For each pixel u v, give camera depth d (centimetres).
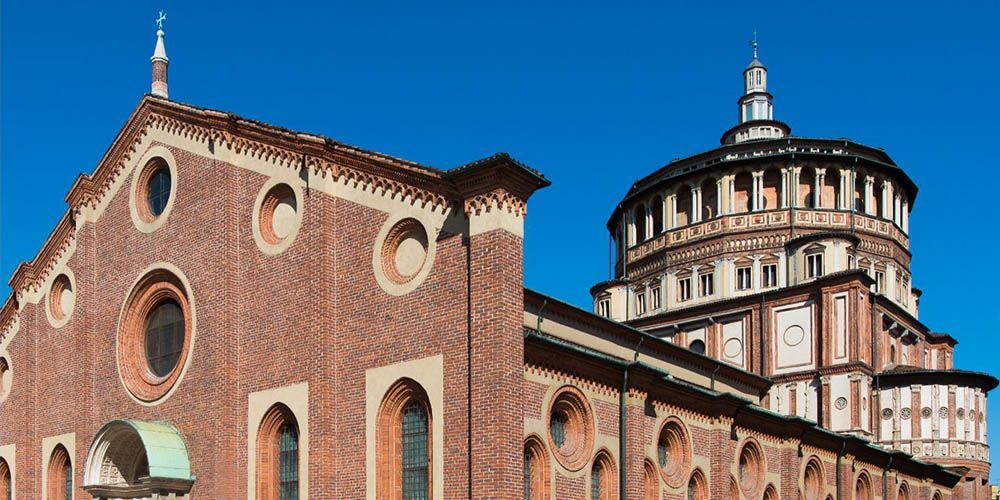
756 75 7031
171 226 3488
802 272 5734
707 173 6212
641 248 6575
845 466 4606
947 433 5569
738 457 3831
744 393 4862
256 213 3191
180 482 3088
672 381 3331
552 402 2852
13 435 4062
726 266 6019
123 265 3678
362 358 2820
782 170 6044
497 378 2480
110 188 3819
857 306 5397
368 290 2844
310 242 2978
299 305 2981
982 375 5731
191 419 3206
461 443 2542
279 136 3131
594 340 3797
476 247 2580
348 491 2778
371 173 2892
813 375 5478
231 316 3166
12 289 4212
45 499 3831
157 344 3547
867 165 6081
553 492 2798
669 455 3472
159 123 3628
